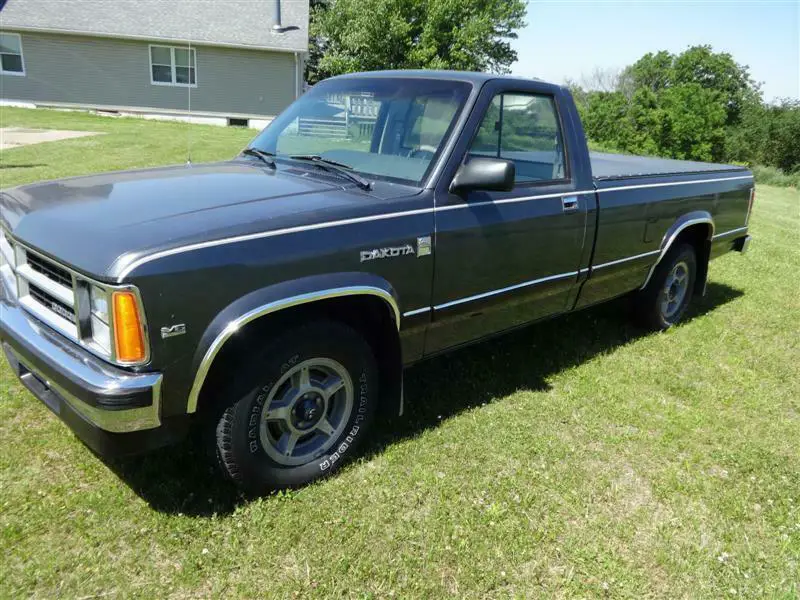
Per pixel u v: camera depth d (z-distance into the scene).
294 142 3.63
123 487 2.72
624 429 3.52
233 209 2.54
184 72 23.34
